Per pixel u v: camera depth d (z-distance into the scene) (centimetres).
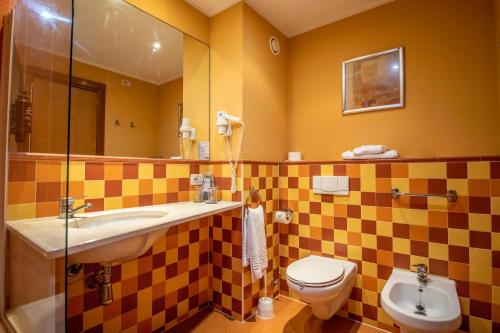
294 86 223
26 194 102
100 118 135
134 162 145
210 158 189
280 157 214
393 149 176
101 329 130
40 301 81
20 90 101
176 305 167
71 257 96
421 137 168
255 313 181
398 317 117
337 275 147
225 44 183
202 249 186
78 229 96
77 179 123
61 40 86
